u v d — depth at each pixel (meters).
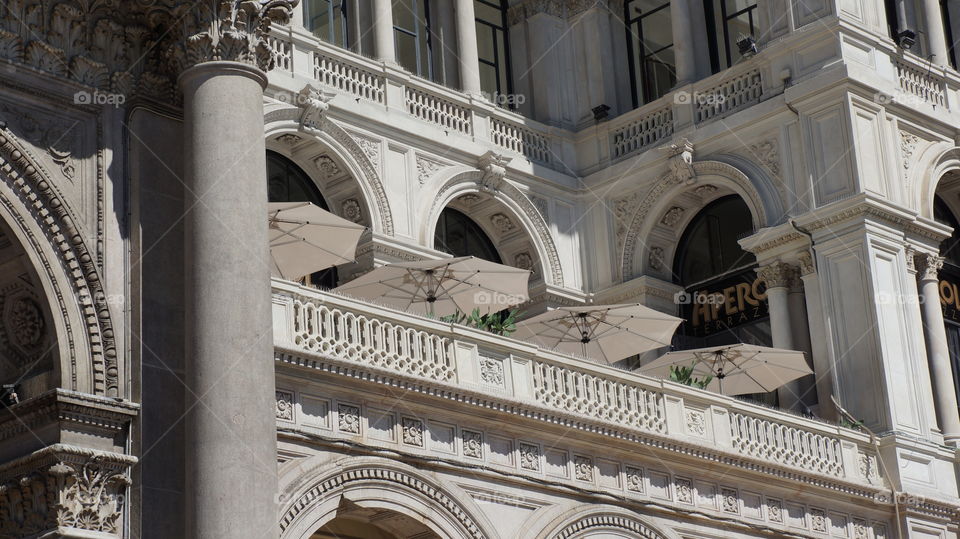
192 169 34.94
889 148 61.59
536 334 59.12
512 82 69.62
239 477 32.75
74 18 35.91
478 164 64.12
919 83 64.81
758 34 66.25
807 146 61.03
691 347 66.06
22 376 35.00
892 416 57.78
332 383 41.66
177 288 35.44
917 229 61.59
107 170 35.50
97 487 33.34
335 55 59.91
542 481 46.59
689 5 67.44
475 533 44.25
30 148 34.50
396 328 44.06
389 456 42.62
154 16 36.47
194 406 33.31
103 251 34.94
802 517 54.84
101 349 34.38
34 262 34.06
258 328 34.06
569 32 70.12
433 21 67.31
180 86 36.16
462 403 44.75
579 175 68.12
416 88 62.75
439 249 64.12
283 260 54.75
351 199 59.91
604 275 66.50
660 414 50.84
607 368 49.72
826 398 59.28
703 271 66.19
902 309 59.78
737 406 53.41
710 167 64.06
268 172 58.78
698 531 51.00
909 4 68.62
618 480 49.12
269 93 56.97
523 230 65.19
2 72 34.44
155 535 33.50
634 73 69.81
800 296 61.84
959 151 65.88
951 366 65.75
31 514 33.38
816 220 59.94
